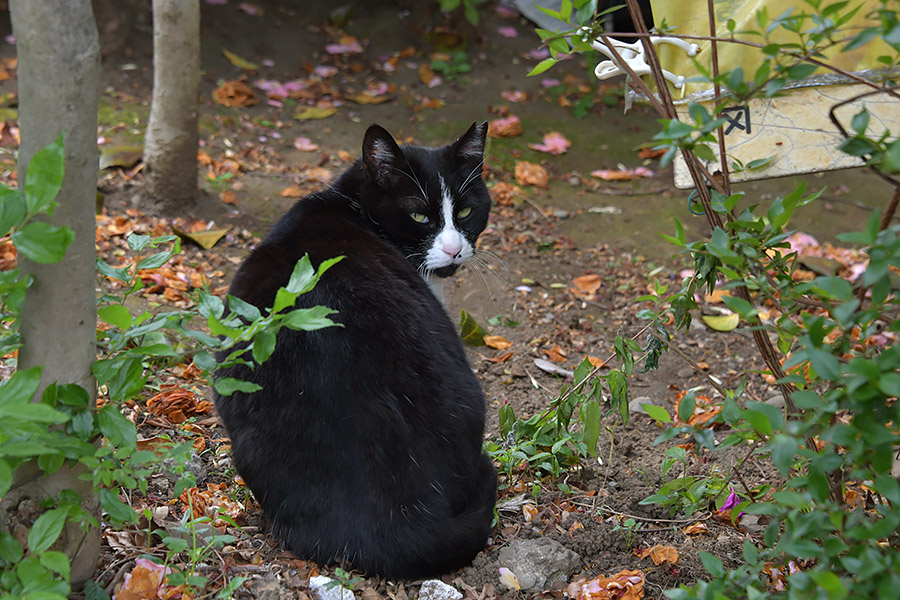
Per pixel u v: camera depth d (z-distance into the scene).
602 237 5.98
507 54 8.62
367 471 2.49
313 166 6.45
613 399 2.98
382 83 7.96
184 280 4.62
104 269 2.25
